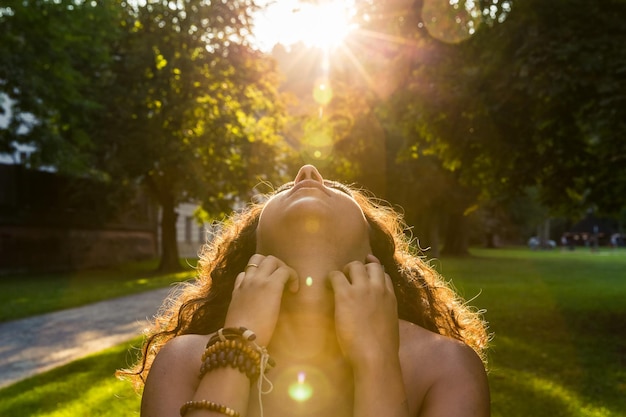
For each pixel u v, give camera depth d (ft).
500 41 27.81
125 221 104.94
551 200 33.60
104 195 78.59
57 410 16.88
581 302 40.57
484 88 28.66
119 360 24.38
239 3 76.59
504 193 34.45
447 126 31.04
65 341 31.07
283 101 84.89
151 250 115.03
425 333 3.42
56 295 50.75
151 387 3.33
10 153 52.90
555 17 25.94
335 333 3.11
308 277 3.13
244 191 80.69
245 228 4.30
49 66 46.06
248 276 3.16
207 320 4.40
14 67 43.39
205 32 77.25
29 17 42.11
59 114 50.44
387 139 96.63
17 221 79.66
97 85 72.18
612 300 41.70
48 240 85.40
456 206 113.09
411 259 4.66
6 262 78.38
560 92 24.38
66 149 53.06
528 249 208.03
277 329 3.14
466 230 139.54
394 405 2.89
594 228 277.03
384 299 3.09
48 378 21.88
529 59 25.13
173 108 73.82
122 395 18.03
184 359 3.38
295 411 2.96
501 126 29.89
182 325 4.45
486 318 32.83
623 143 26.48
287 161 87.10
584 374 20.38
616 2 25.50
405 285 4.31
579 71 24.40
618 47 24.41
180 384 3.29
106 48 50.29
